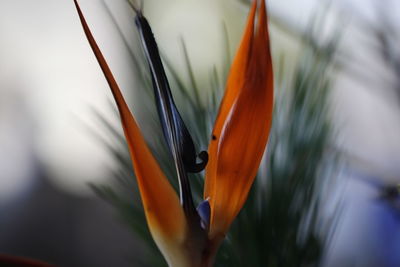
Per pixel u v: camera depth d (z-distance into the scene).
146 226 0.56
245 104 0.49
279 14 0.63
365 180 0.61
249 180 0.50
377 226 1.05
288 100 0.56
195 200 0.55
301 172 0.54
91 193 2.15
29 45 2.13
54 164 2.17
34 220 2.23
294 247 0.54
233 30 0.67
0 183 2.25
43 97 2.13
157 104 0.51
